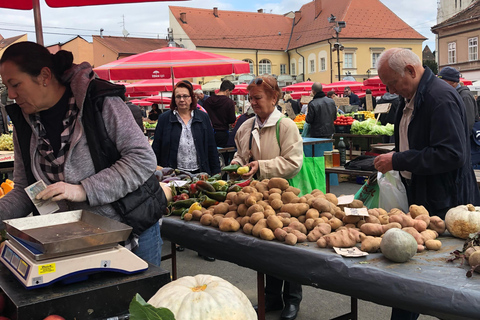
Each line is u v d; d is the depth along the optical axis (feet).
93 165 6.57
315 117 28.58
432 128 8.86
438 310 5.40
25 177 7.22
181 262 15.97
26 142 6.85
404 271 5.94
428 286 5.53
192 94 15.78
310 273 6.73
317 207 7.83
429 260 6.29
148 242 7.13
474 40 135.44
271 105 11.25
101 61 156.04
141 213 6.73
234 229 8.14
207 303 3.98
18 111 6.81
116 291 4.74
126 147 6.49
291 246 7.12
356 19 155.94
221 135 24.97
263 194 8.75
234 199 8.79
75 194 6.11
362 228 7.10
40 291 4.56
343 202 8.09
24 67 6.10
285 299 11.12
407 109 9.77
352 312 9.91
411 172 9.24
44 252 4.52
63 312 4.45
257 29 172.04
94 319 4.61
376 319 11.07
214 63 21.85
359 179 28.37
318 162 16.58
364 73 155.33
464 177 9.23
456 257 6.12
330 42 152.05
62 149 6.56
